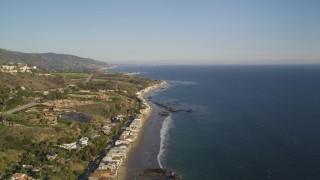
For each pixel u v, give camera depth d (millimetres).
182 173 126875
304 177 118438
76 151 143625
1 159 124875
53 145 147375
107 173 120000
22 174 111062
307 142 158875
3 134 149250
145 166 135125
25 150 139250
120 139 163750
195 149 155875
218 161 138625
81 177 121188
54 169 119688
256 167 129750
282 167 128625
